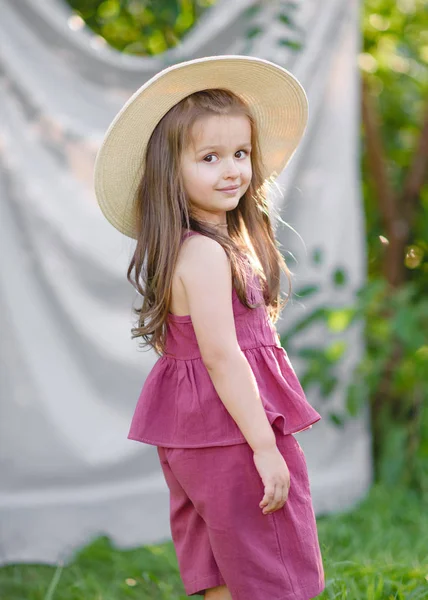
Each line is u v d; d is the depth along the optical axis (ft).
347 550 16.62
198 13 22.27
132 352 18.61
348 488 20.61
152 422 10.94
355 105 20.51
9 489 17.75
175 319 10.84
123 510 18.35
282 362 11.23
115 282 18.49
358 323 20.90
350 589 13.41
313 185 20.35
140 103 10.75
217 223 11.19
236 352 10.34
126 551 17.81
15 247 17.66
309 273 20.34
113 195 11.62
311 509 10.98
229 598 10.96
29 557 17.53
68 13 19.95
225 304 10.41
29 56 17.97
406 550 16.38
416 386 21.83
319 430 20.70
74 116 18.26
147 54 22.67
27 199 17.69
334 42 20.25
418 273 24.85
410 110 26.00
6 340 17.53
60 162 18.15
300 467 10.94
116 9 22.31
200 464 10.63
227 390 10.28
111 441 18.37
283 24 19.70
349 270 20.66
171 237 10.69
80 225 18.17
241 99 11.53
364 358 20.98
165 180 10.77
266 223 12.02
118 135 11.02
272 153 12.42
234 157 10.80
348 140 20.47
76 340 18.17
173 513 11.40
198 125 10.56
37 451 17.76
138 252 11.18
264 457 10.19
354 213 20.66
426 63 25.62
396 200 25.41
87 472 18.15
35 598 15.38
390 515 19.10
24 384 17.62
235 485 10.49
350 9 20.31
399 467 20.93
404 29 25.22
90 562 17.11
